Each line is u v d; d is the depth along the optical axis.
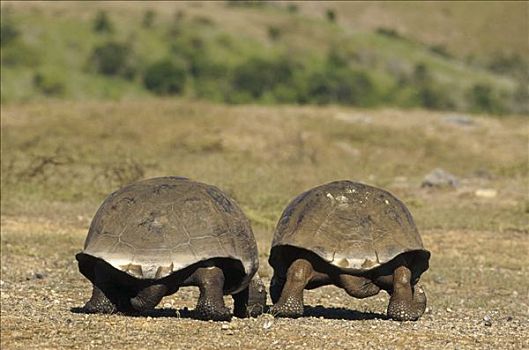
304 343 30.16
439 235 60.59
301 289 33.34
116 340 29.98
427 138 101.44
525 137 105.31
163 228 31.16
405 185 80.69
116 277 32.09
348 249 32.41
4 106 106.81
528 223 64.88
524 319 37.91
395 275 33.72
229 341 30.06
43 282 42.91
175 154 92.25
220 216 31.78
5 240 54.12
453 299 42.59
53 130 95.19
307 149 94.00
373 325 33.50
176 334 30.73
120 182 76.19
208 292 31.56
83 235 57.12
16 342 29.70
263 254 51.41
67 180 76.81
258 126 100.88
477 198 75.19
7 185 73.00
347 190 33.69
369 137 99.88
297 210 33.66
